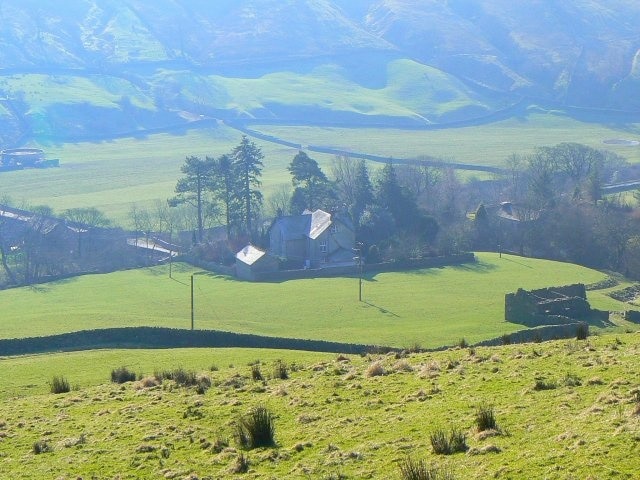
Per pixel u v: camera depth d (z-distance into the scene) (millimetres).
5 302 130625
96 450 39469
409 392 43906
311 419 41062
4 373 73062
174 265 160875
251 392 48656
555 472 28781
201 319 112688
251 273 146250
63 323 108188
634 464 28344
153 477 35219
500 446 32375
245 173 174500
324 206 178375
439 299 125375
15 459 39594
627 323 108812
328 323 110000
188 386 52156
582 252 167250
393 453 34094
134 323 107562
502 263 156625
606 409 34625
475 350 55219
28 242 162500
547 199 185000
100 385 59344
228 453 36906
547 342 56938
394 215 170375
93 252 169000
